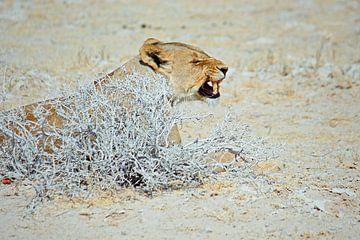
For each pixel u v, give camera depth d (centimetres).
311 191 1106
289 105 1720
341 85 1892
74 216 988
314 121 1588
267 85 1884
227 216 999
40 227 955
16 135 1090
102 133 1055
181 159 1058
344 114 1655
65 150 1056
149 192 1062
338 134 1481
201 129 1460
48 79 1770
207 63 1210
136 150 1052
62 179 1063
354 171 1221
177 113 1097
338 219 1007
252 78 1942
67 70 1886
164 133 1064
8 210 1005
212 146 1098
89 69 1909
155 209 1013
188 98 1229
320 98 1788
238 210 1020
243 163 1177
